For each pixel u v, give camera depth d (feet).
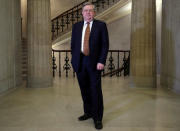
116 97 14.38
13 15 18.03
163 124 8.87
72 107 11.78
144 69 18.38
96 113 8.49
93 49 8.29
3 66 15.57
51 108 11.53
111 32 34.24
